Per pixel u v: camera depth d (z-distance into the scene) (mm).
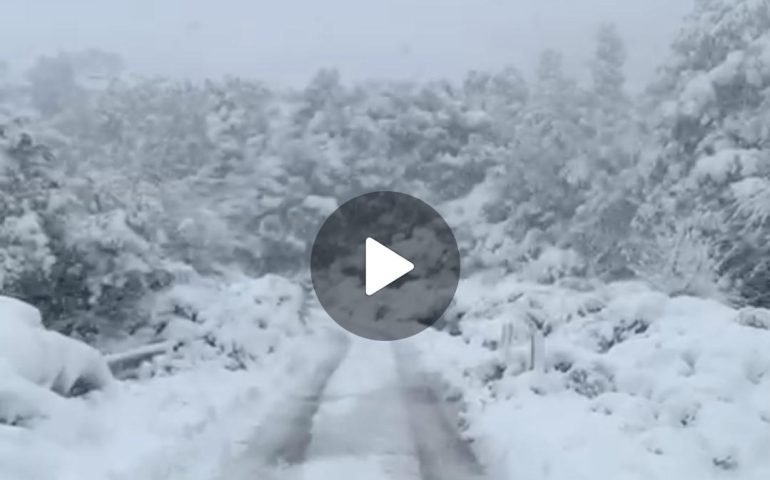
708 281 31062
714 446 9430
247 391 15172
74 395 11180
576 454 9781
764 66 33781
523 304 23109
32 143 20594
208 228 56562
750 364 12000
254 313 22859
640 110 54344
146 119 64812
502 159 61656
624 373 12922
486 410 13562
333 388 16625
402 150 67062
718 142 33844
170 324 19672
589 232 46094
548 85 58188
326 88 70125
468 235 55094
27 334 10680
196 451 10383
